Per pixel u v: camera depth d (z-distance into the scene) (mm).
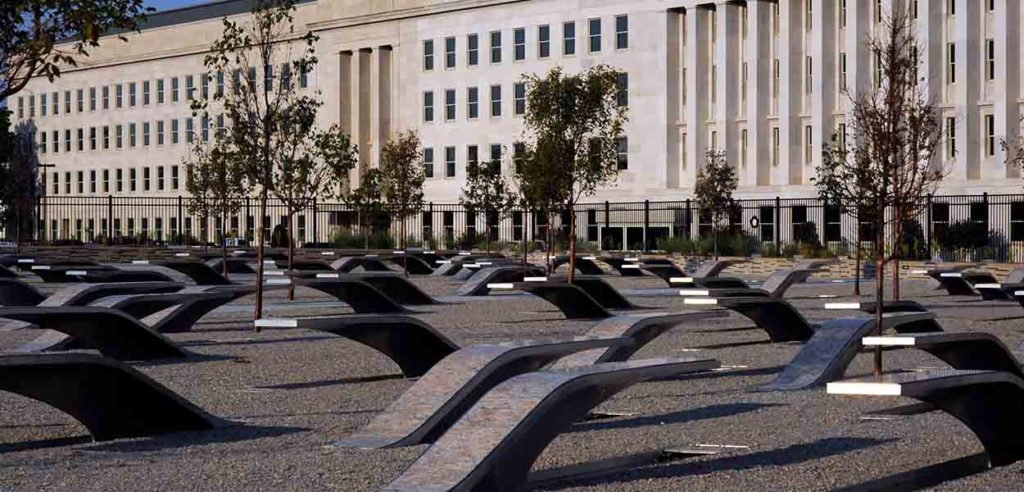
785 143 65938
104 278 30047
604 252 60000
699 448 11477
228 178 46156
